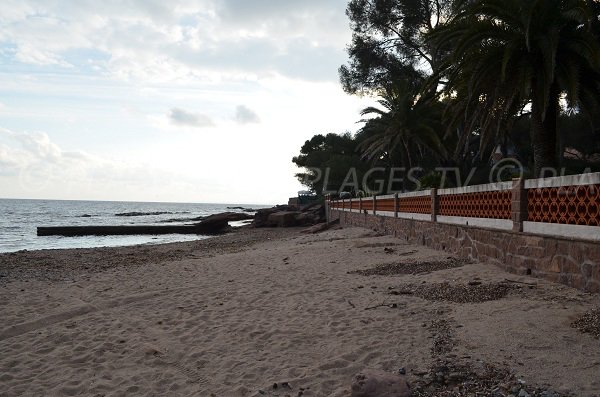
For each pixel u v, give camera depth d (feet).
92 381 15.94
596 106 46.09
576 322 17.79
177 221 229.66
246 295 29.14
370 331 19.66
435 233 45.32
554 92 43.91
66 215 305.53
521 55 42.27
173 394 14.69
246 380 15.30
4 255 66.08
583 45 39.65
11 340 21.33
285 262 44.39
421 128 100.78
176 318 24.23
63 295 31.35
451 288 26.27
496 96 44.29
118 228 148.97
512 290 23.94
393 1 107.55
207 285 33.63
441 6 103.86
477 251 34.88
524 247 27.68
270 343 19.12
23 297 31.04
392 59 116.16
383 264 38.63
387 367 15.53
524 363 14.66
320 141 248.32
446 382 14.15
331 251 50.93
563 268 23.81
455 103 54.90
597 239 21.24
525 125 108.68
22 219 244.63
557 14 40.45
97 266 51.72
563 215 24.26
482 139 54.19
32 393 15.12
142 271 43.57
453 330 18.72
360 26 115.75
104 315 25.40
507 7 41.68
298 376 15.37
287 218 155.02
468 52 45.60
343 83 122.11
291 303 26.18
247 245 81.61
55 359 18.37
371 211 80.74
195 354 18.15
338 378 15.06
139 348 19.19
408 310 22.62
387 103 110.63
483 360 15.24
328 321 21.84
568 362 14.42
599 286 20.99
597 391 12.52
